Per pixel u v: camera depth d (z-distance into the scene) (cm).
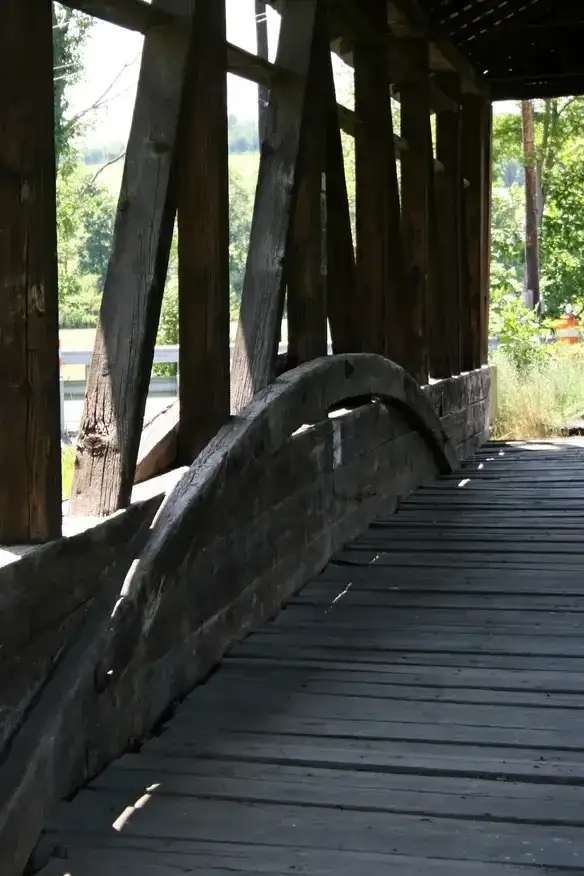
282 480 407
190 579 313
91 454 281
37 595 228
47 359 233
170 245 299
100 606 257
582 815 227
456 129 821
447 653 348
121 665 262
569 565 466
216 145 342
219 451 344
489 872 204
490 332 1245
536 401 1050
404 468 643
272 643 362
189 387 352
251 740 275
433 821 226
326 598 421
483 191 970
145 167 297
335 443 489
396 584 441
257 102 636
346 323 515
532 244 1856
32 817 216
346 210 504
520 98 1014
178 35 303
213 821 228
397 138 646
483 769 251
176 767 257
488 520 572
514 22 881
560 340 1498
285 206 404
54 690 233
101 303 291
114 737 260
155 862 211
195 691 315
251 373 398
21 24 225
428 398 675
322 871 206
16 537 235
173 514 302
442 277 766
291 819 228
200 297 348
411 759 259
